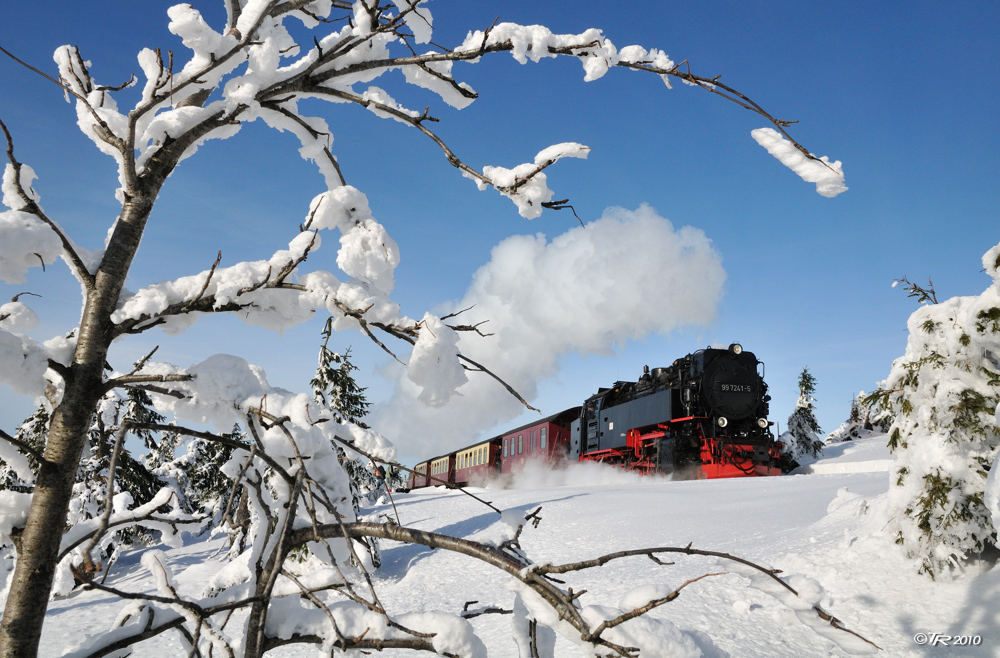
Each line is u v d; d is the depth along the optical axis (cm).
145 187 218
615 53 215
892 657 550
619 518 1220
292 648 751
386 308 213
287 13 243
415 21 238
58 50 227
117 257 212
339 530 193
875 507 802
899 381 739
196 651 178
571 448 2831
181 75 230
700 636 213
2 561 341
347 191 227
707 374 2089
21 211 197
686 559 870
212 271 209
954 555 666
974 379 675
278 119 253
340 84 251
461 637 186
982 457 661
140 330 216
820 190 176
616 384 2658
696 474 2041
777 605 654
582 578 855
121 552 1645
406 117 244
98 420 204
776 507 1120
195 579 1193
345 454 236
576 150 215
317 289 215
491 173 227
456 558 1152
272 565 180
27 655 183
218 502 1877
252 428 213
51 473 193
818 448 3378
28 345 192
